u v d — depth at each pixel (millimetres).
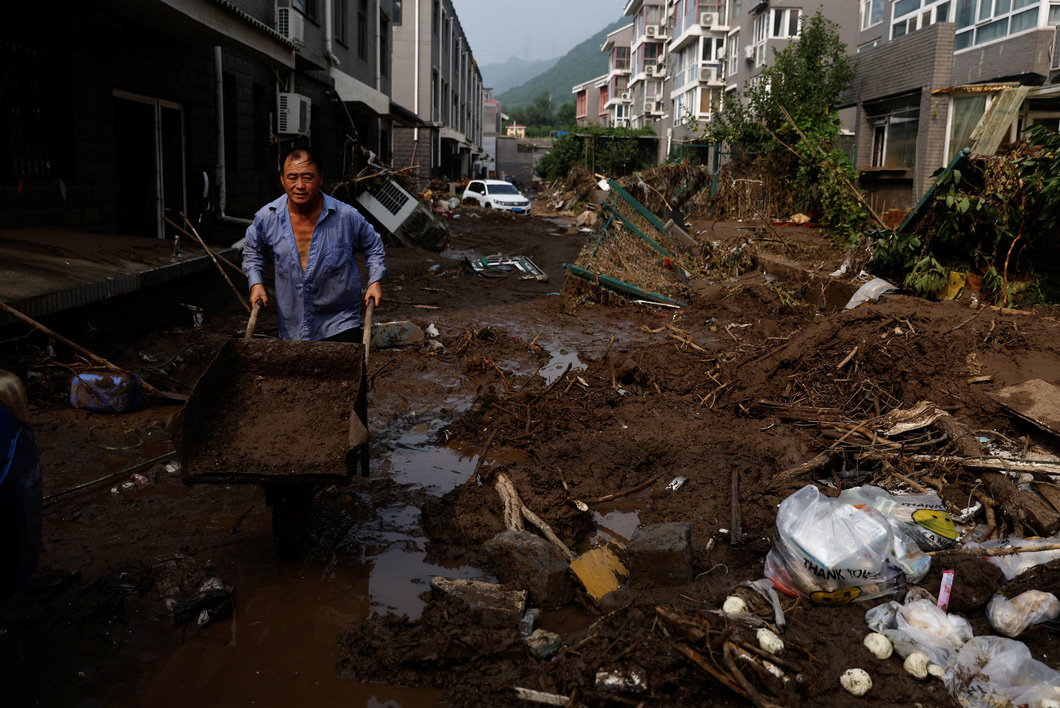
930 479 4449
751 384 6500
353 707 2740
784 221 19641
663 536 3625
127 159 10258
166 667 2928
